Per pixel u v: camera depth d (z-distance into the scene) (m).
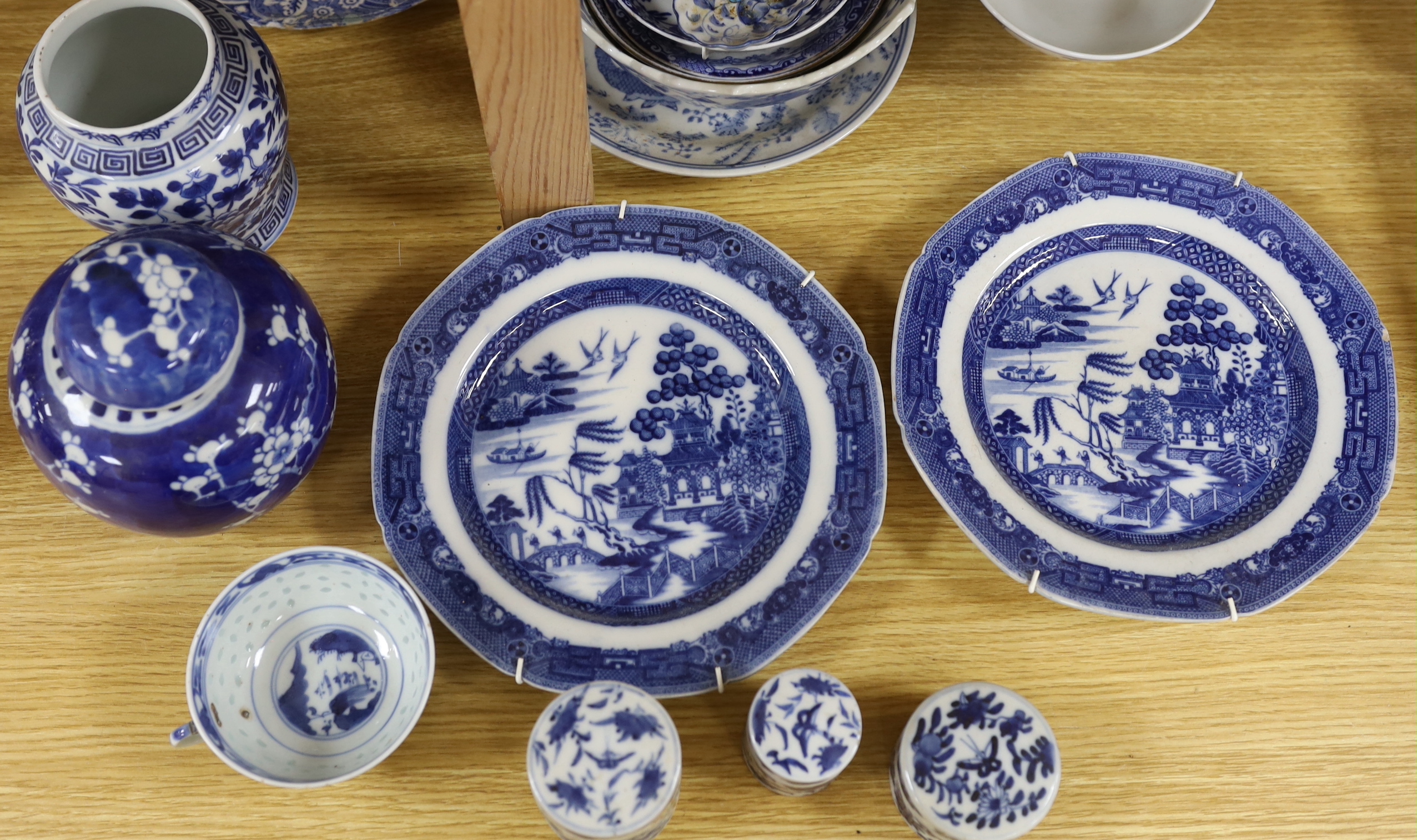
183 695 0.81
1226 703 0.84
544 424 0.88
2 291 0.93
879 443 0.86
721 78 0.92
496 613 0.80
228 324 0.69
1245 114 1.06
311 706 0.77
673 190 1.00
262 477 0.74
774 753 0.72
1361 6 1.10
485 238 0.98
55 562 0.84
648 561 0.84
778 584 0.82
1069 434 0.90
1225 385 0.92
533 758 0.69
